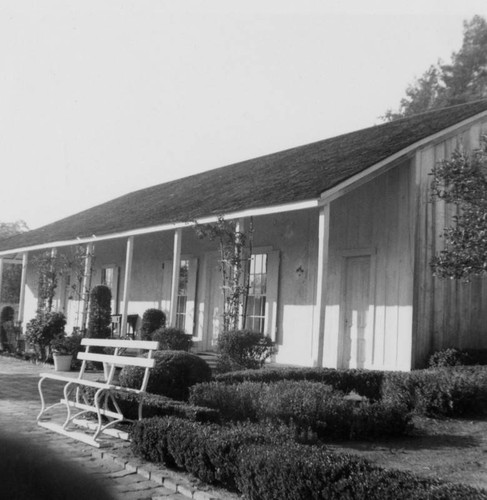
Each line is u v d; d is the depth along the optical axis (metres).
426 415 7.68
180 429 5.11
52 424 6.71
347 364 12.36
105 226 17.62
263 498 4.12
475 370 9.13
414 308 11.13
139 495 4.47
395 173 11.78
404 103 42.03
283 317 13.95
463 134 12.29
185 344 12.62
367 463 3.99
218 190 15.96
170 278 18.08
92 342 7.46
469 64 38.66
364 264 12.37
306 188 10.93
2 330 17.83
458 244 8.97
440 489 3.46
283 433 5.45
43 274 19.12
